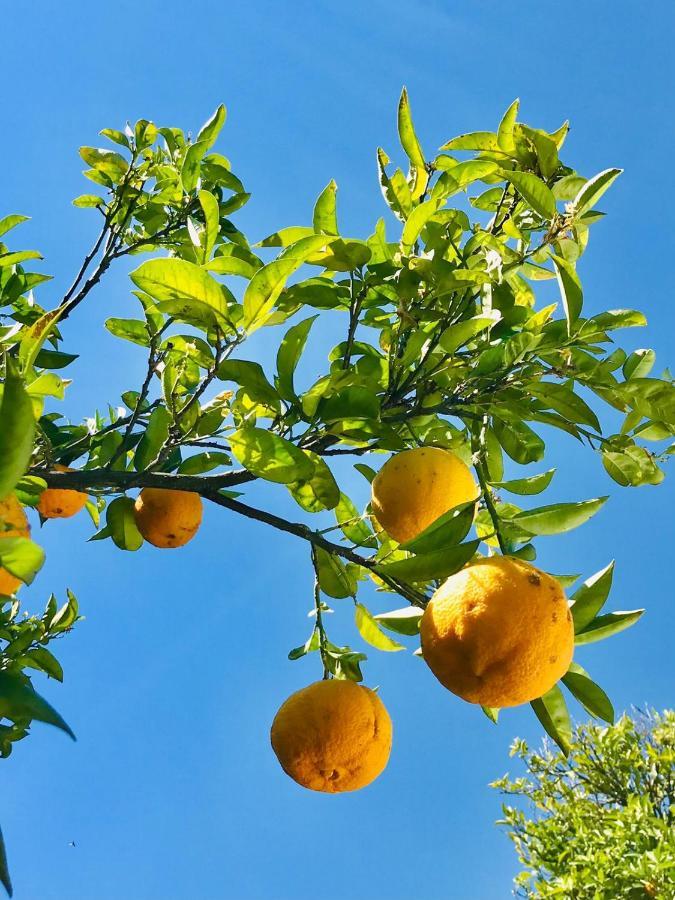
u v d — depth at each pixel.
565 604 0.63
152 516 0.93
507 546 0.71
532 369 0.77
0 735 0.64
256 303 0.68
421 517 0.73
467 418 0.83
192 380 0.98
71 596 1.08
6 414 0.47
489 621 0.61
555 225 0.78
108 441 0.96
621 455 0.80
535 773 2.53
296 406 0.74
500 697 0.62
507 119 0.82
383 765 0.73
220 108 0.98
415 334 0.78
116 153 1.15
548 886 2.06
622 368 0.81
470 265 0.83
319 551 0.84
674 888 1.83
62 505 0.97
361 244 0.77
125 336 1.05
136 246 1.09
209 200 0.75
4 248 1.06
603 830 2.21
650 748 2.37
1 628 1.05
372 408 0.73
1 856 0.45
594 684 0.71
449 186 0.83
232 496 0.95
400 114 0.83
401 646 0.84
